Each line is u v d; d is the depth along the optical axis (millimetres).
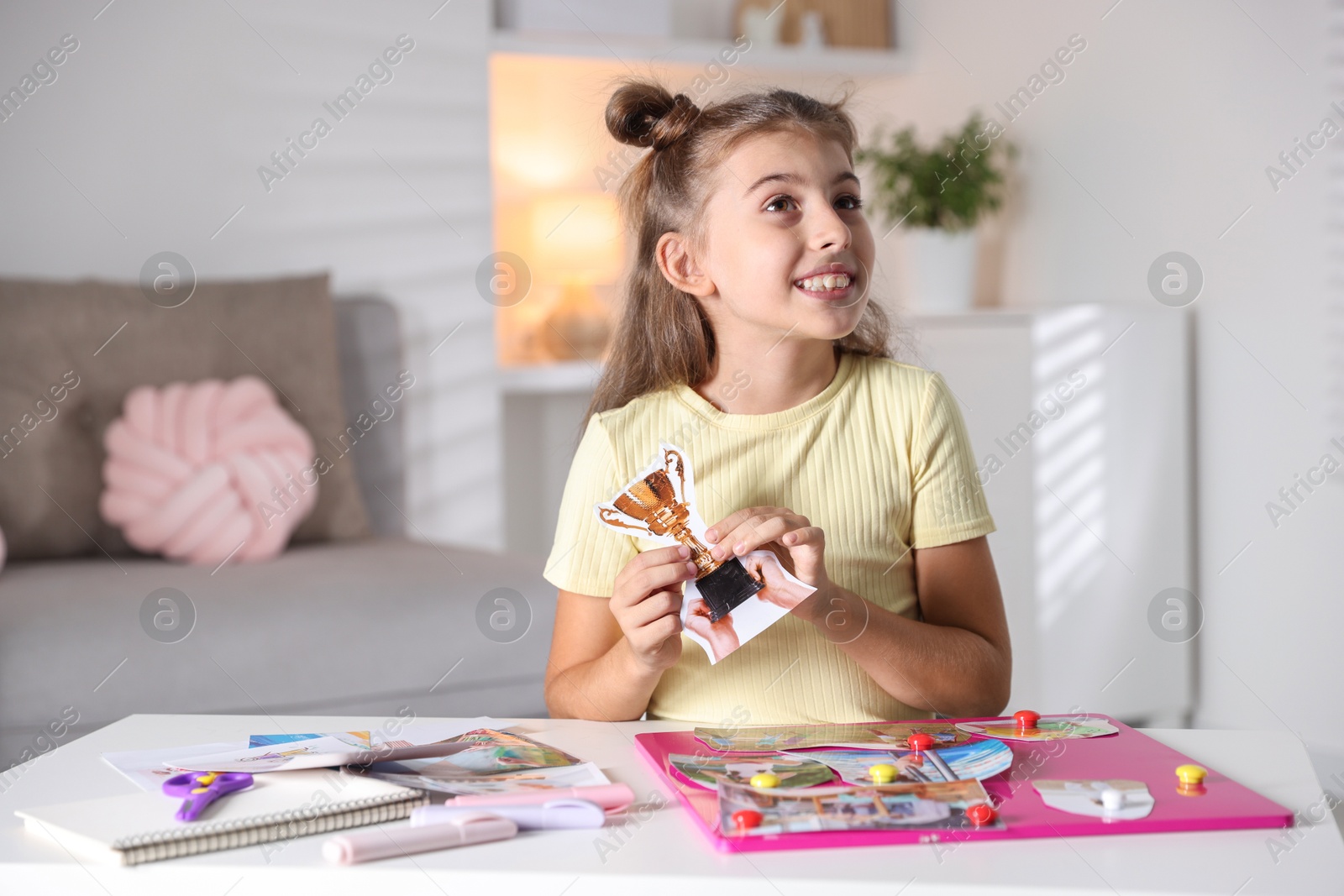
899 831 646
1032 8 2795
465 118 2760
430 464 2764
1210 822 660
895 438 1058
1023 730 845
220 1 2518
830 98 1611
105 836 646
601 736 878
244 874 620
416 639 1903
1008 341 2494
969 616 1059
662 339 1084
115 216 2461
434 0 2701
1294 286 2199
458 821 659
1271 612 2277
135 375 2262
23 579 1936
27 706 1682
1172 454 2432
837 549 1029
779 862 623
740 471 1030
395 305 2684
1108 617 2426
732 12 3225
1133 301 2543
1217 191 2340
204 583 1905
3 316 2197
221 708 1784
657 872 608
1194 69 2373
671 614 867
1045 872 602
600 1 2889
